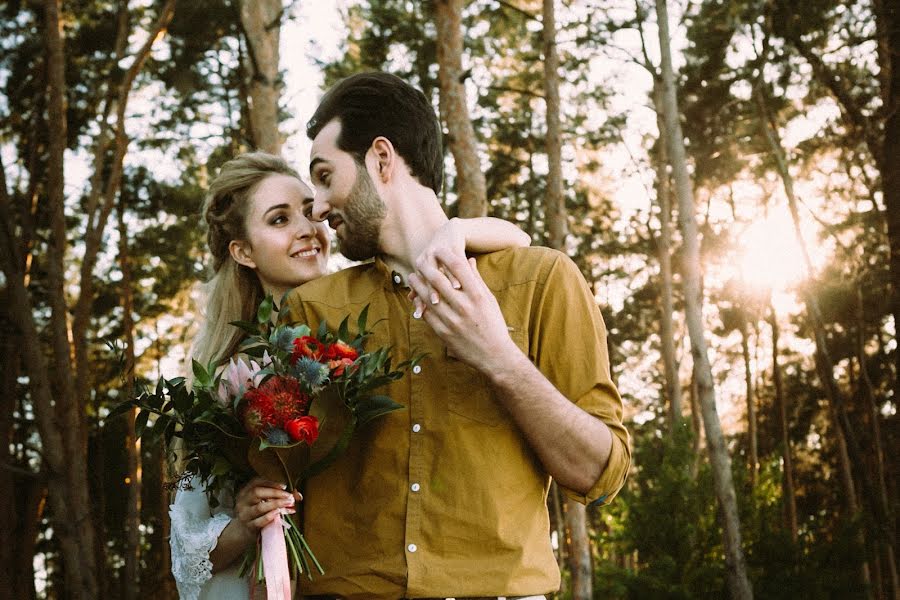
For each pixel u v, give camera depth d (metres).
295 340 2.09
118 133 15.12
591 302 2.17
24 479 19.92
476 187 11.04
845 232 25.94
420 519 2.02
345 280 2.29
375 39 19.80
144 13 19.67
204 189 21.61
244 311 3.38
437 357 2.10
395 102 2.24
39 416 14.04
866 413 26.69
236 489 2.30
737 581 13.81
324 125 2.26
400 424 2.08
